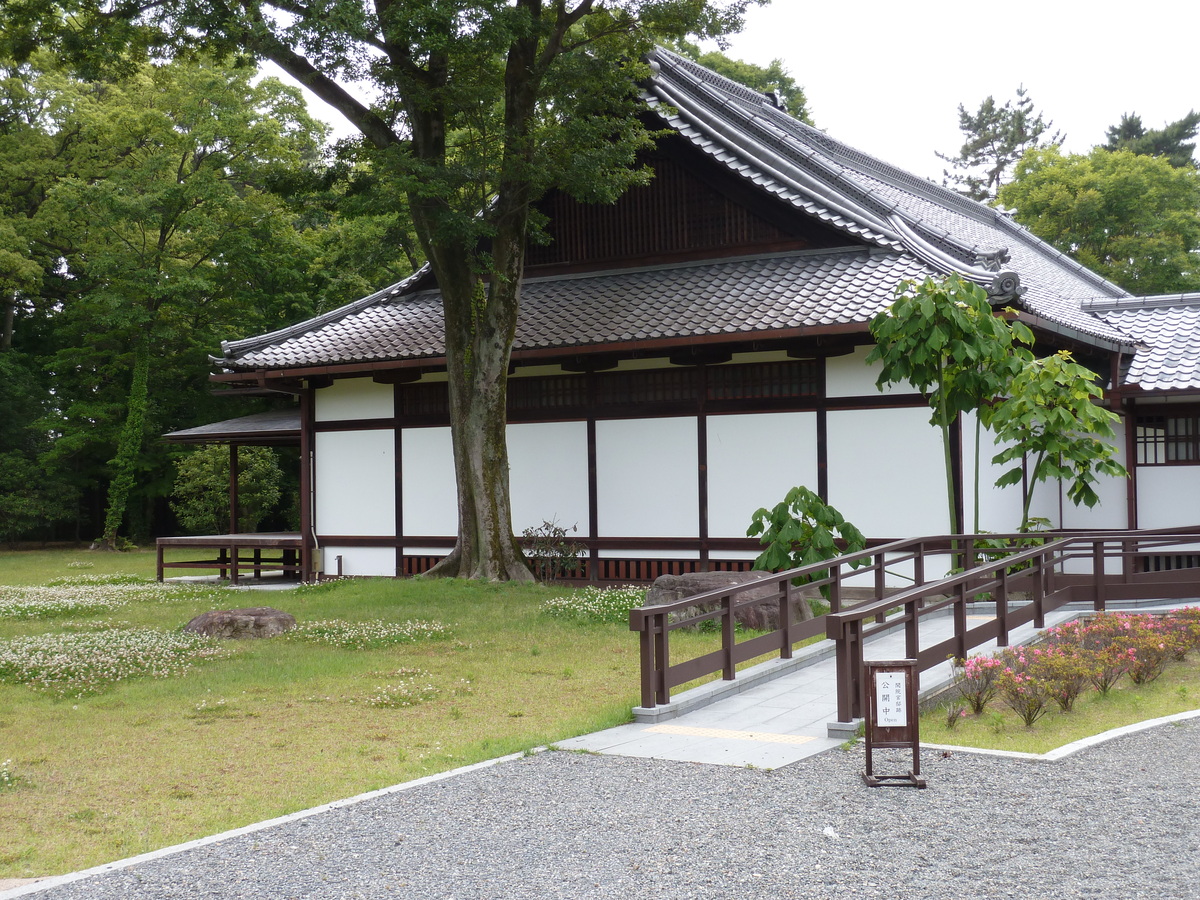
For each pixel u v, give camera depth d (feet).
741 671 31.83
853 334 48.78
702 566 53.26
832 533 45.57
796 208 54.90
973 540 43.91
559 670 34.58
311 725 27.86
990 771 21.48
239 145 104.99
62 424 111.14
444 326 58.54
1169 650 31.81
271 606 50.80
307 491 64.08
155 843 18.76
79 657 36.99
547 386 57.67
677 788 20.81
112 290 105.19
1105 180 126.21
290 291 115.34
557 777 21.81
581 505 56.49
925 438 48.55
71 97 107.45
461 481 55.72
